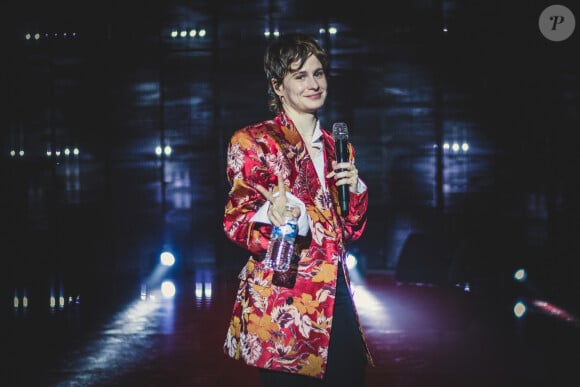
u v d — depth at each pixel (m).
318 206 2.04
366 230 10.06
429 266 7.38
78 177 11.05
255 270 2.04
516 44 9.40
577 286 6.67
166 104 10.76
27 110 10.98
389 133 9.93
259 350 1.99
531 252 6.98
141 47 10.62
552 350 4.89
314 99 2.11
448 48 9.64
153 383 4.20
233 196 2.02
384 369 4.41
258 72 10.50
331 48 9.93
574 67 9.26
